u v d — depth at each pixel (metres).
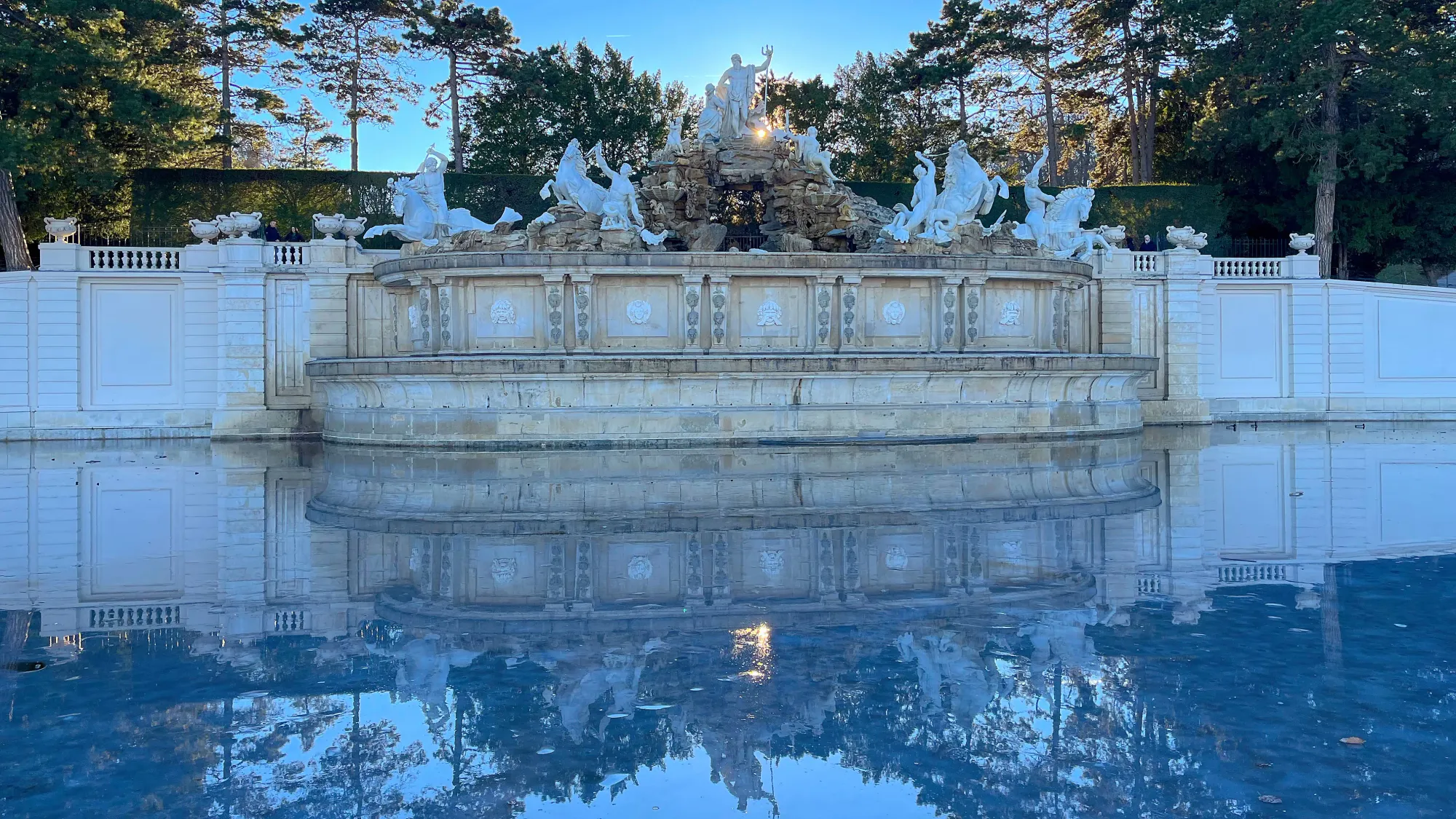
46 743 6.24
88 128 34.50
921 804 5.36
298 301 30.70
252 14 48.56
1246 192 48.19
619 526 12.77
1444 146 40.34
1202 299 35.28
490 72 52.66
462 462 20.44
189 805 5.40
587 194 27.86
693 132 34.66
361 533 12.62
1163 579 9.99
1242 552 11.28
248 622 8.71
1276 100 41.50
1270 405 36.22
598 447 23.12
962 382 25.08
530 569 10.45
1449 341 36.91
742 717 6.55
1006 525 12.80
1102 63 50.88
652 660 7.65
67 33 33.72
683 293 25.94
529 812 5.29
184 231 38.22
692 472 18.30
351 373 24.72
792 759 5.93
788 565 10.55
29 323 31.28
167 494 16.61
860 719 6.51
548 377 23.31
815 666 7.48
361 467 20.41
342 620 8.78
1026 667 7.45
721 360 23.55
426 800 5.43
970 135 54.75
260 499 15.83
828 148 56.09
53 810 5.34
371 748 6.12
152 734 6.35
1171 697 6.86
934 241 27.58
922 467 18.94
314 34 53.94
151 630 8.53
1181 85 45.22
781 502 14.63
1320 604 9.13
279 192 39.06
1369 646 7.93
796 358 23.78
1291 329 36.34
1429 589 9.68
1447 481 17.38
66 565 10.98
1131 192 43.06
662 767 5.82
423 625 8.58
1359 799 5.40
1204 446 24.56
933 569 10.41
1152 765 5.82
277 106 51.19
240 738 6.29
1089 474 18.11
